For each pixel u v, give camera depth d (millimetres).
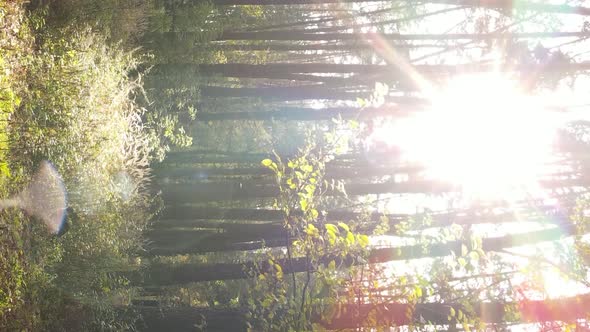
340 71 14797
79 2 9797
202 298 16578
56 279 8641
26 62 7973
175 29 13312
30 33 8453
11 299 7258
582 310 7141
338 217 13312
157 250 14094
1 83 7242
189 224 16250
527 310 7184
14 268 7344
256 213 15516
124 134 9617
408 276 6852
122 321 10062
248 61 20109
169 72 13477
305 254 7316
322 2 14953
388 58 16000
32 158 7914
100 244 8992
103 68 9461
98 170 8797
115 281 10250
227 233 14297
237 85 19797
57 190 8148
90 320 9391
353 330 7199
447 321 7695
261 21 17609
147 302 15617
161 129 12852
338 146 7215
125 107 10383
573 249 7336
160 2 12688
